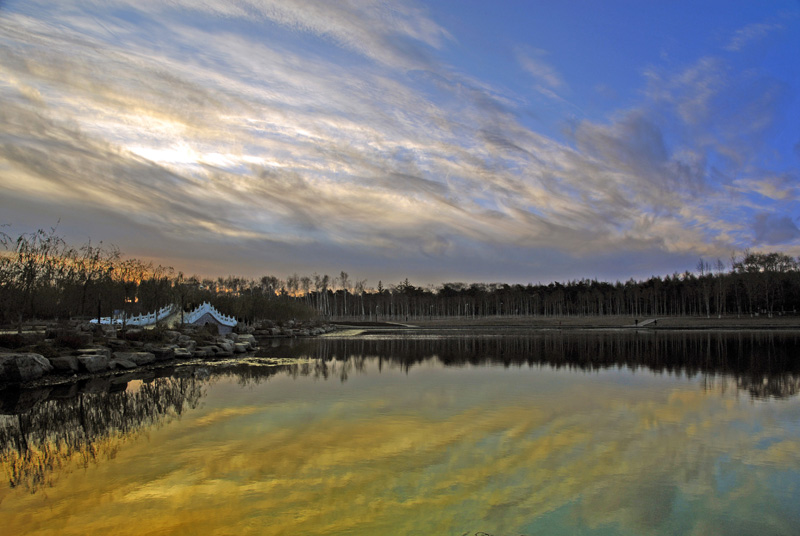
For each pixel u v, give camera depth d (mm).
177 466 11555
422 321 135625
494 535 8148
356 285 163750
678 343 51906
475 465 11625
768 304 111312
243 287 124938
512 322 117875
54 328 32844
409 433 14500
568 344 51750
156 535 8164
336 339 64562
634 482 10578
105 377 26625
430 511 9023
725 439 13945
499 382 24875
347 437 14062
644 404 18953
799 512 9195
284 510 9070
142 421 16094
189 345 39188
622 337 63094
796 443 13562
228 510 9086
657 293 133625
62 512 9055
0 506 9344
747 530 8469
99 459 12117
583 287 154125
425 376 27312
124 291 43062
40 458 12266
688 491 10117
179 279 59031
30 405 18828
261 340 63344
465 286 188000
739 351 42188
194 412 17484
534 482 10531
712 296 119000
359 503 9375
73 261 39250
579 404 18922
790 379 25859
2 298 28797
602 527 8492
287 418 16500
